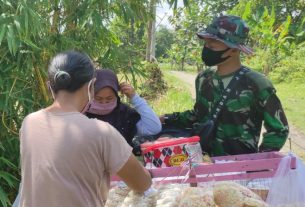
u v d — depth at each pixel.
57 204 1.99
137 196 2.49
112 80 3.09
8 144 4.06
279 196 2.61
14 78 3.91
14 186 4.11
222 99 3.23
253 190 2.62
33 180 2.06
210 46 3.23
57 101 2.15
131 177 2.15
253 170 2.64
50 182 2.01
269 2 12.35
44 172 2.02
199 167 2.62
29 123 2.16
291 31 12.23
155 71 13.29
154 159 2.78
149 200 2.47
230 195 2.35
